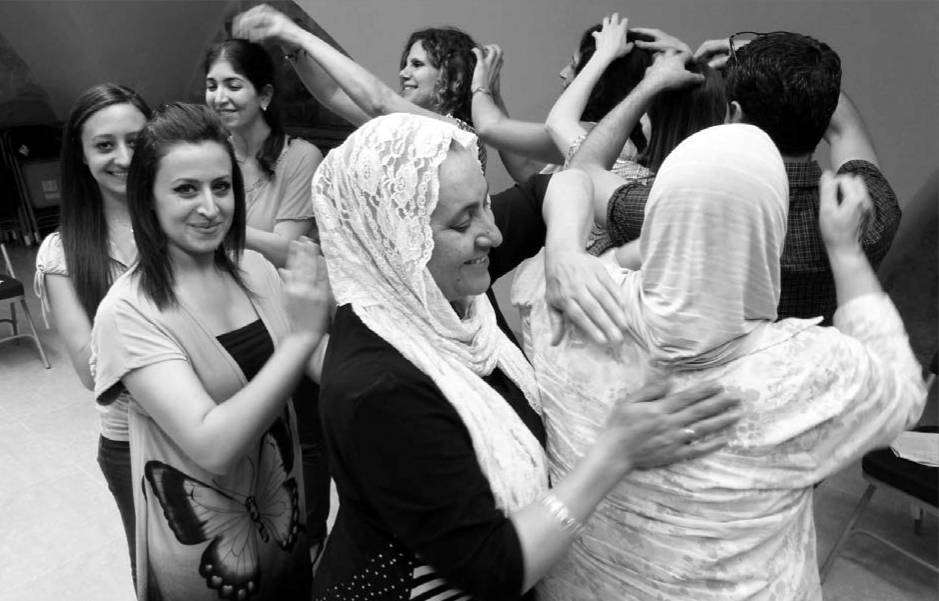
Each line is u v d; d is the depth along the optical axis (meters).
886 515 2.75
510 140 1.99
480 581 0.82
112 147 1.50
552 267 0.96
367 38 3.89
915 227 3.56
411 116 0.89
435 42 2.29
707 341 0.76
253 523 1.32
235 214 1.32
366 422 0.81
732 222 0.72
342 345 0.88
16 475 3.09
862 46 2.62
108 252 1.54
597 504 0.82
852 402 0.79
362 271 0.91
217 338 1.27
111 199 1.55
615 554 0.87
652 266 0.79
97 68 6.22
